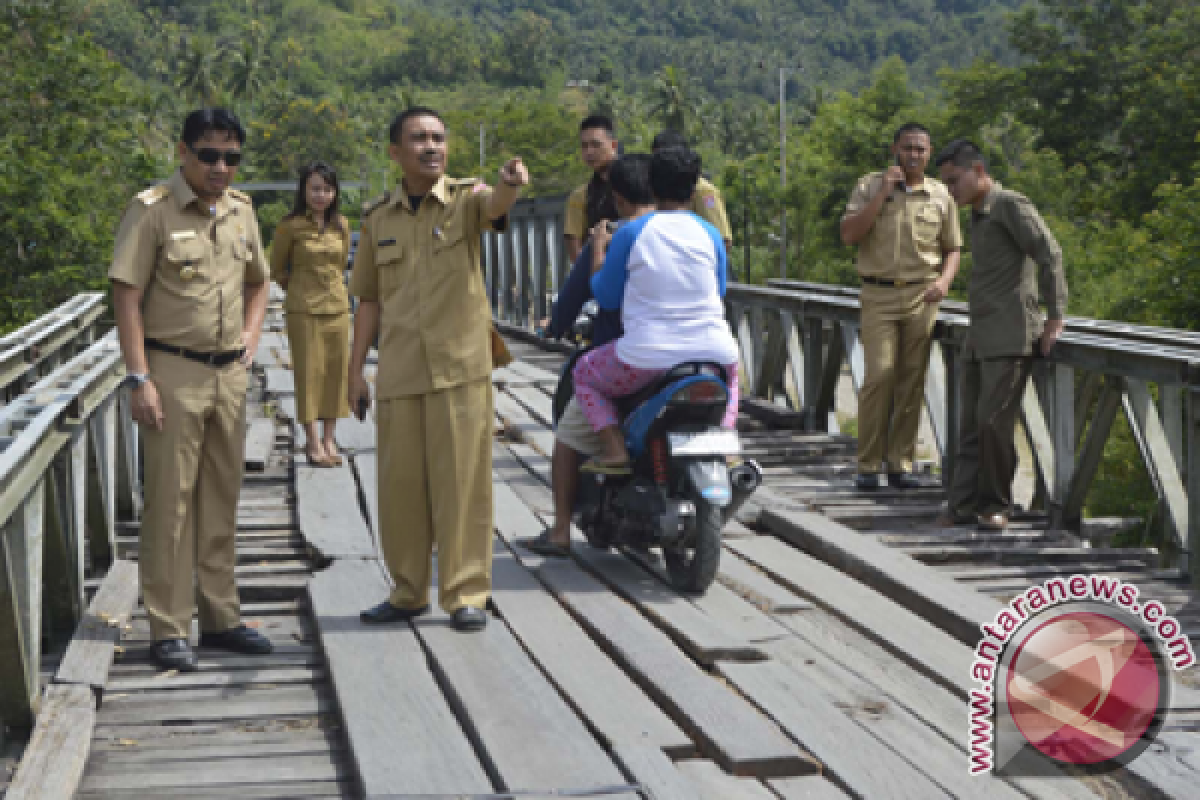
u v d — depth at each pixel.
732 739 3.46
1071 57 41.16
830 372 8.42
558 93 176.62
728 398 4.81
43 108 25.78
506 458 7.52
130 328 4.15
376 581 5.07
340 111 98.00
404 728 3.59
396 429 4.52
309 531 5.71
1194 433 5.10
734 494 4.92
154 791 3.36
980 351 5.83
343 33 189.38
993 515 6.03
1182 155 35.94
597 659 4.17
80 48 26.25
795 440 8.07
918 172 6.61
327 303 7.06
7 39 25.66
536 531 5.84
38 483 3.95
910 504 6.52
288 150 89.44
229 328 4.35
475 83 167.38
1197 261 22.39
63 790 3.18
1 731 3.73
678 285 4.77
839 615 4.69
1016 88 42.31
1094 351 5.58
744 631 4.46
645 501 4.83
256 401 9.45
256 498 6.61
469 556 4.52
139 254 4.15
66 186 24.84
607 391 4.94
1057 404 6.11
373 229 4.57
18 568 3.78
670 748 3.47
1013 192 5.66
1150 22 41.00
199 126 4.16
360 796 3.28
